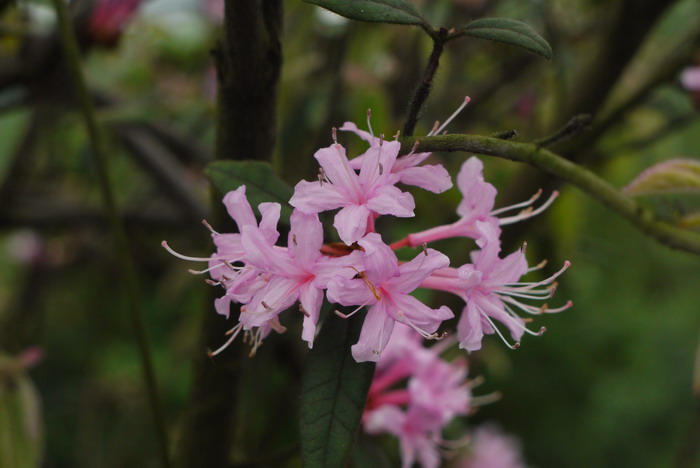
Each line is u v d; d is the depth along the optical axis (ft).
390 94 2.42
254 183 1.31
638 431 5.04
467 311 1.26
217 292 1.39
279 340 1.90
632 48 1.78
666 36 2.37
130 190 3.41
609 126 1.84
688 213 1.43
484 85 2.48
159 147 2.51
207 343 1.41
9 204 2.47
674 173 1.47
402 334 1.53
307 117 2.30
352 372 1.23
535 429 4.98
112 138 2.83
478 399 1.76
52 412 3.94
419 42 2.28
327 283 1.22
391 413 1.57
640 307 5.44
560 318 5.07
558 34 1.99
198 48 3.03
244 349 1.41
